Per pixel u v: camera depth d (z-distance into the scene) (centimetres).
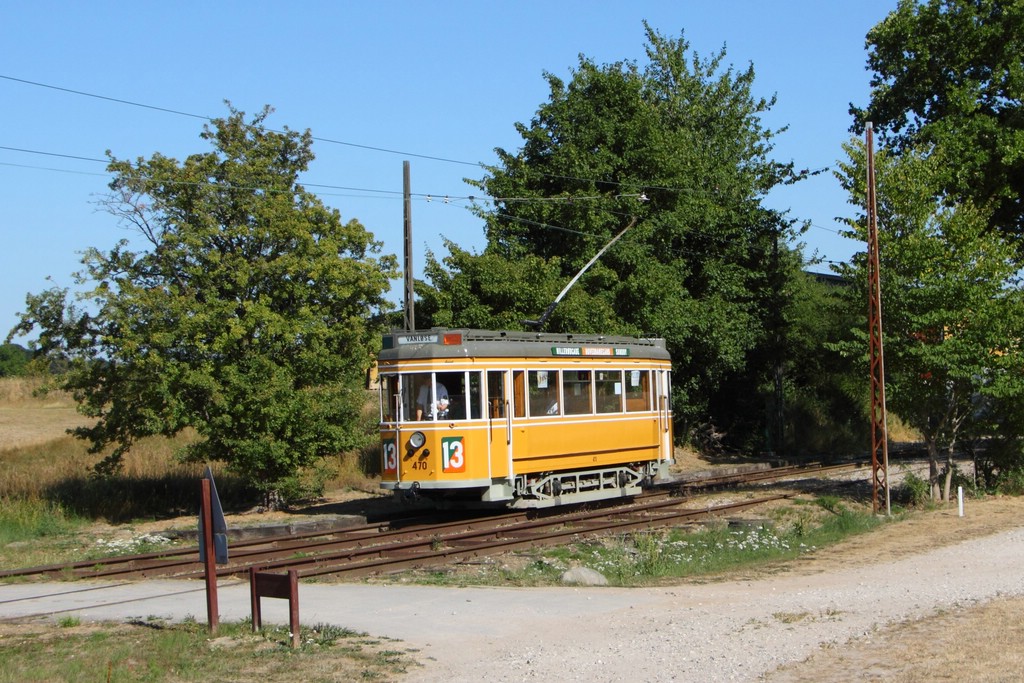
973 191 2723
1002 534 1747
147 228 2275
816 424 4450
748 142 4616
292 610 992
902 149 3219
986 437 2498
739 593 1291
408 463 1970
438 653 970
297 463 2253
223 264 2219
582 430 2188
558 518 1961
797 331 4391
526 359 2069
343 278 2302
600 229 3197
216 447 2203
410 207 2453
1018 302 2156
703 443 4084
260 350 2242
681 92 4569
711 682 862
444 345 1967
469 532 1778
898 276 2225
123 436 2259
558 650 982
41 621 1113
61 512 2184
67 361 2262
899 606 1159
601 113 3462
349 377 2327
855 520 1947
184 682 866
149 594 1298
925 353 2158
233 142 2345
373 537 1781
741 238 3903
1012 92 2872
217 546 1035
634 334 3011
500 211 3353
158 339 2097
